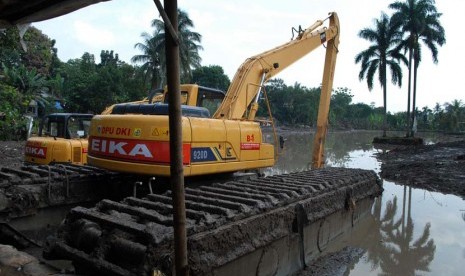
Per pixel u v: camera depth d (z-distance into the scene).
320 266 6.11
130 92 39.59
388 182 15.05
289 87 76.94
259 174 8.49
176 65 2.60
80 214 4.50
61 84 39.09
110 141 6.26
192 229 3.98
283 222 5.44
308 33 11.16
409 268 6.43
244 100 8.56
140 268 3.58
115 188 7.19
